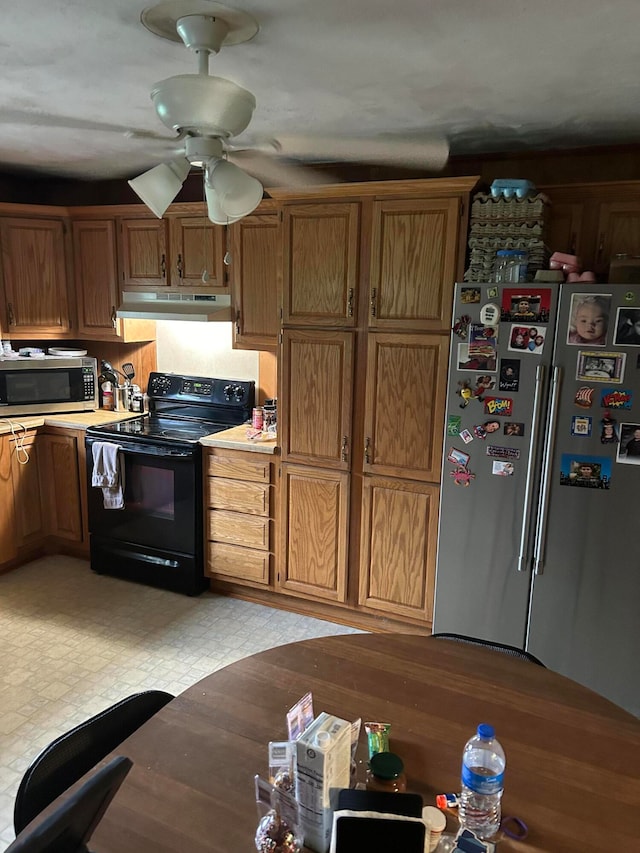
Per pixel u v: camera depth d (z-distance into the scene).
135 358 4.21
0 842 1.92
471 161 3.15
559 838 1.11
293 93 2.18
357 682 1.57
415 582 3.03
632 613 2.48
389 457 2.97
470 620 2.77
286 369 3.12
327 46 1.76
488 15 1.54
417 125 2.57
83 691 2.65
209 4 1.50
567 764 1.30
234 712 1.44
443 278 2.73
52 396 3.93
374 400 2.94
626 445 2.38
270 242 3.29
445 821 1.10
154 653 2.96
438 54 1.80
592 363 2.38
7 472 3.66
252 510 3.34
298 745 1.08
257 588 3.47
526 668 1.65
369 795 1.03
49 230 3.80
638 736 1.39
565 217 2.79
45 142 2.99
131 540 3.63
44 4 1.51
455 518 2.71
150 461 3.46
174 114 1.63
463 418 2.62
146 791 1.20
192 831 1.11
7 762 2.24
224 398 3.84
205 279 2.72
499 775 1.13
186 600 3.50
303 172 3.48
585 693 1.55
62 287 3.90
